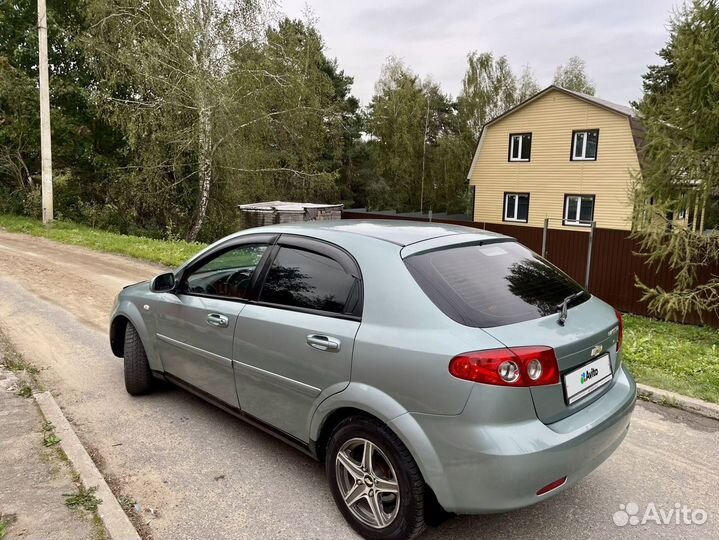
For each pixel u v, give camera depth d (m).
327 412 2.74
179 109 19.47
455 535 2.71
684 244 9.47
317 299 2.91
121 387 4.54
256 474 3.23
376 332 2.55
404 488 2.46
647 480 3.23
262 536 2.66
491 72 42.00
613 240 12.26
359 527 2.67
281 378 3.00
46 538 2.47
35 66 22.33
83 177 23.83
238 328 3.26
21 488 2.85
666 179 9.59
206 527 2.72
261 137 22.17
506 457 2.20
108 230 21.11
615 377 2.95
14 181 23.02
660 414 4.17
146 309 4.12
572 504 2.99
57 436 3.42
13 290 8.28
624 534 2.72
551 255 13.63
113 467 3.28
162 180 20.84
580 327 2.64
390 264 2.68
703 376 4.88
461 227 3.49
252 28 20.08
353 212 27.19
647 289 10.16
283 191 24.81
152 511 2.84
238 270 3.46
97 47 19.11
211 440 3.65
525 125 26.05
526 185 26.44
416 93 42.75
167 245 13.86
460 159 42.28
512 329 2.41
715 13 8.65
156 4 19.50
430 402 2.33
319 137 26.14
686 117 9.14
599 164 23.66
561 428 2.40
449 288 2.55
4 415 3.75
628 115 22.42
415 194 43.62
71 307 7.27
